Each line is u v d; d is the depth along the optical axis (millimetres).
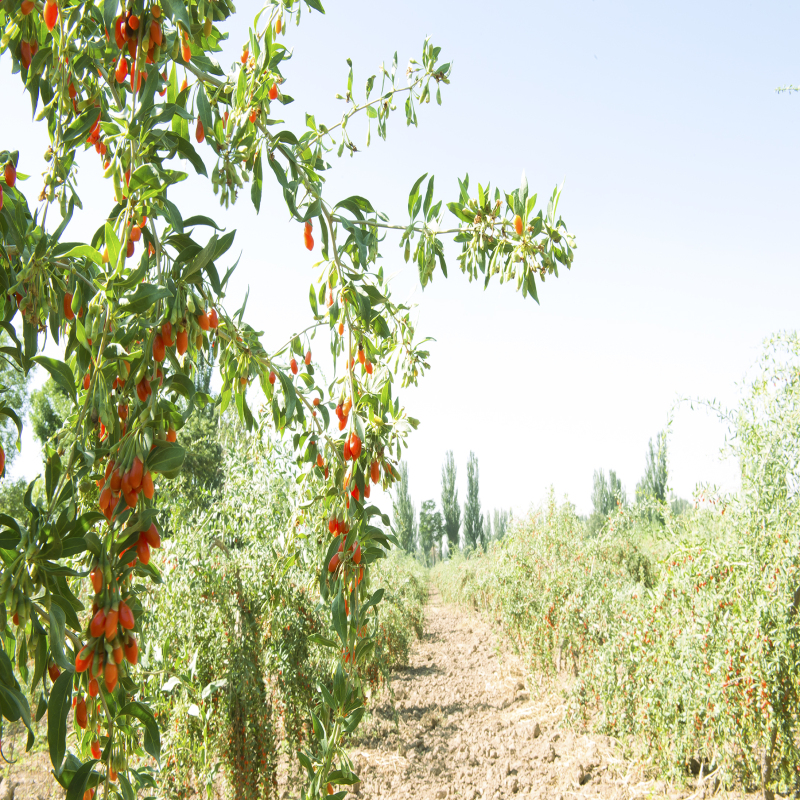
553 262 2025
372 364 2324
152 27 1411
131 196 1422
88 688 1245
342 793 1914
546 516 8266
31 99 1703
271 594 4363
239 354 2227
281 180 1932
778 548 3975
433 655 11047
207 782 3613
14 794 4695
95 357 1321
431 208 2121
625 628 5590
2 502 10133
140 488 1269
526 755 5762
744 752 3965
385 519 2004
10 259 1353
